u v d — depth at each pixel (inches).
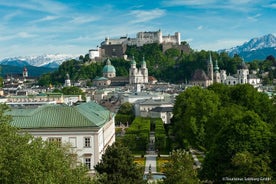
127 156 4940.9
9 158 3486.7
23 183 3371.1
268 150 4938.5
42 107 7003.0
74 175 3764.8
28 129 6309.1
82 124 6333.7
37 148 3718.0
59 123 6363.2
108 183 4503.0
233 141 5032.0
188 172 4864.7
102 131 6909.5
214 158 5123.0
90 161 6309.1
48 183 3208.7
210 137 6914.4
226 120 6628.9
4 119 3981.3
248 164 4638.3
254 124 5108.3
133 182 4736.7
